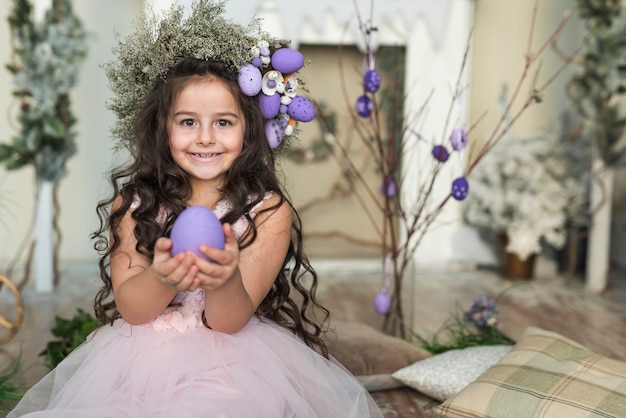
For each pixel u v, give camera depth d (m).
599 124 4.11
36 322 3.33
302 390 1.60
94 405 1.50
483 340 2.71
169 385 1.48
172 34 1.64
